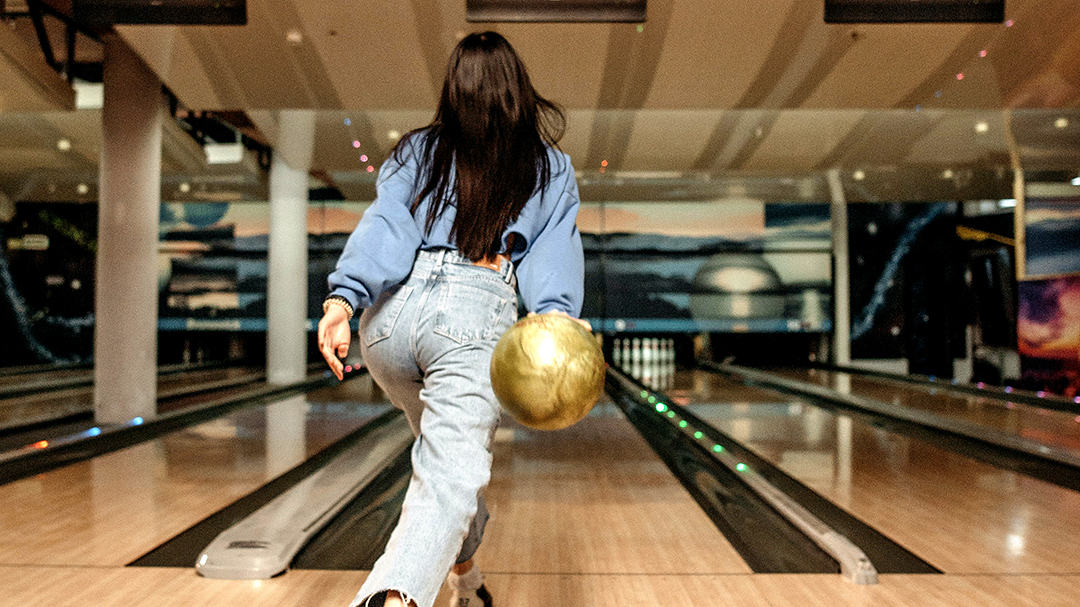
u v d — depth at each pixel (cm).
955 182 939
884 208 1116
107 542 212
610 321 1148
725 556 201
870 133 648
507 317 107
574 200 115
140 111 448
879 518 248
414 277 104
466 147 107
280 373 792
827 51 394
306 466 334
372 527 227
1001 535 227
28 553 201
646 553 204
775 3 338
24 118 632
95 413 451
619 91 462
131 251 448
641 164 764
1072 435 430
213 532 225
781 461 353
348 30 370
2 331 1106
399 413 531
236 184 923
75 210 1129
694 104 491
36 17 464
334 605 162
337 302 97
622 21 330
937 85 453
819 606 163
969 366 1008
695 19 354
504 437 416
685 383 810
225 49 395
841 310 1113
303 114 600
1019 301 792
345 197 1098
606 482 302
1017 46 386
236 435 424
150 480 300
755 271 1141
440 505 93
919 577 185
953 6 329
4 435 414
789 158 736
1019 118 607
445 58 407
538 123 118
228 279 1130
